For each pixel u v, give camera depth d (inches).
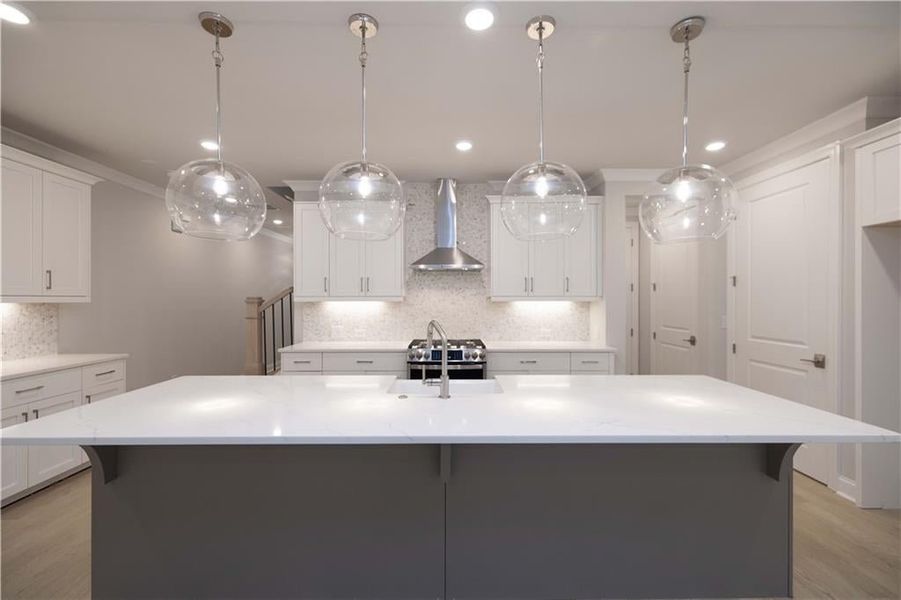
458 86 95.0
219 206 71.1
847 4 67.8
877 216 96.7
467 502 69.4
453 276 173.6
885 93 98.4
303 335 172.2
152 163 147.5
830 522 97.7
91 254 146.9
